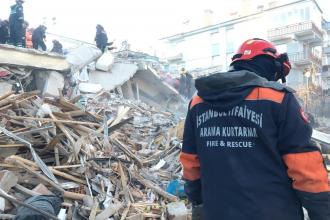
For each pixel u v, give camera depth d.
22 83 13.31
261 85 1.70
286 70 1.86
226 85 1.75
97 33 18.00
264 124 1.65
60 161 6.21
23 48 13.22
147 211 5.54
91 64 16.53
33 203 4.32
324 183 1.56
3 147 5.72
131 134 9.61
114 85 16.84
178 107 19.98
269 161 1.65
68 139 6.57
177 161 8.05
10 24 14.11
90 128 7.64
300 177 1.58
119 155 7.23
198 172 1.98
